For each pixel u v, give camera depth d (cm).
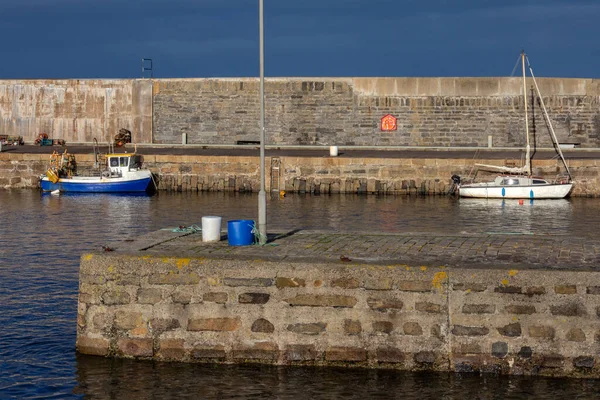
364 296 1139
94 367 1175
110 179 4225
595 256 1221
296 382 1131
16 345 1321
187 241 1340
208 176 4316
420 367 1134
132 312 1186
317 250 1263
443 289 1123
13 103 4847
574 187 4088
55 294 1675
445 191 4150
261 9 1411
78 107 4806
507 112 4572
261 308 1159
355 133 4619
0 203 3728
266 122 4659
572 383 1101
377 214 3347
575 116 4578
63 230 2800
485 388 1102
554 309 1105
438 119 4588
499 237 1409
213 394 1108
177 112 4719
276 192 4225
